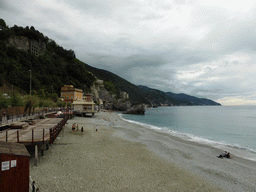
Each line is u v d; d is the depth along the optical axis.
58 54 139.12
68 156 18.59
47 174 13.88
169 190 12.92
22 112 36.94
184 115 118.12
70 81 119.06
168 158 20.73
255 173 17.41
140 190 12.59
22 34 108.12
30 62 97.44
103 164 17.08
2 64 72.88
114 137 30.92
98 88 167.50
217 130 48.81
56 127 20.95
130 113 123.88
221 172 17.19
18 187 9.63
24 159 9.95
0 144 9.75
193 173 16.55
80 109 75.31
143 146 25.66
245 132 45.34
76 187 12.27
